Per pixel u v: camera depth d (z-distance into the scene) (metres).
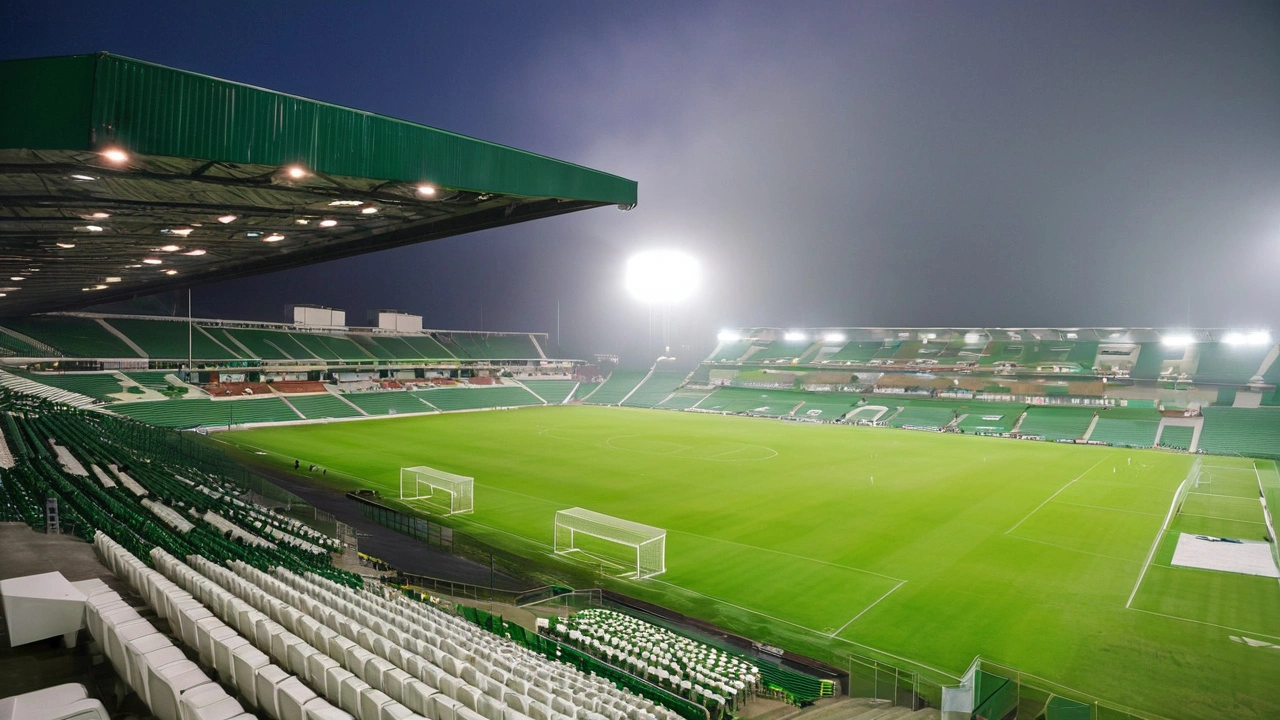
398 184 10.23
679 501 32.56
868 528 27.78
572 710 7.89
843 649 16.73
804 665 15.64
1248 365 66.38
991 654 16.39
